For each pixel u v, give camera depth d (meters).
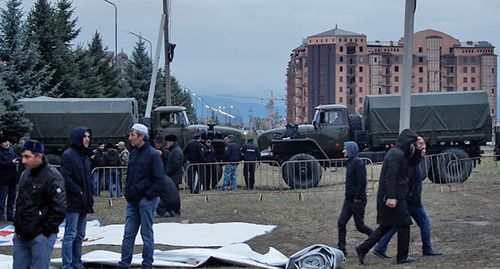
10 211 15.96
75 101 25.59
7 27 31.28
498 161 25.14
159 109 26.78
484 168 25.08
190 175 20.66
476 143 24.55
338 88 131.00
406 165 10.74
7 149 15.83
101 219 17.02
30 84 30.91
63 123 25.44
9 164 15.72
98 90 44.81
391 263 10.98
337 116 24.75
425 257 11.27
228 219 16.44
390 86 131.00
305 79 140.12
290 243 13.49
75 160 9.78
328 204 18.23
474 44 129.75
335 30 133.75
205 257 11.01
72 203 9.75
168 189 16.75
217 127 27.47
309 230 15.02
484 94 24.19
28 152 7.88
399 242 10.80
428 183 21.88
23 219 7.88
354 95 130.50
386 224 10.84
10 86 30.00
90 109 25.55
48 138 25.48
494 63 127.56
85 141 9.88
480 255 10.97
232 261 10.91
